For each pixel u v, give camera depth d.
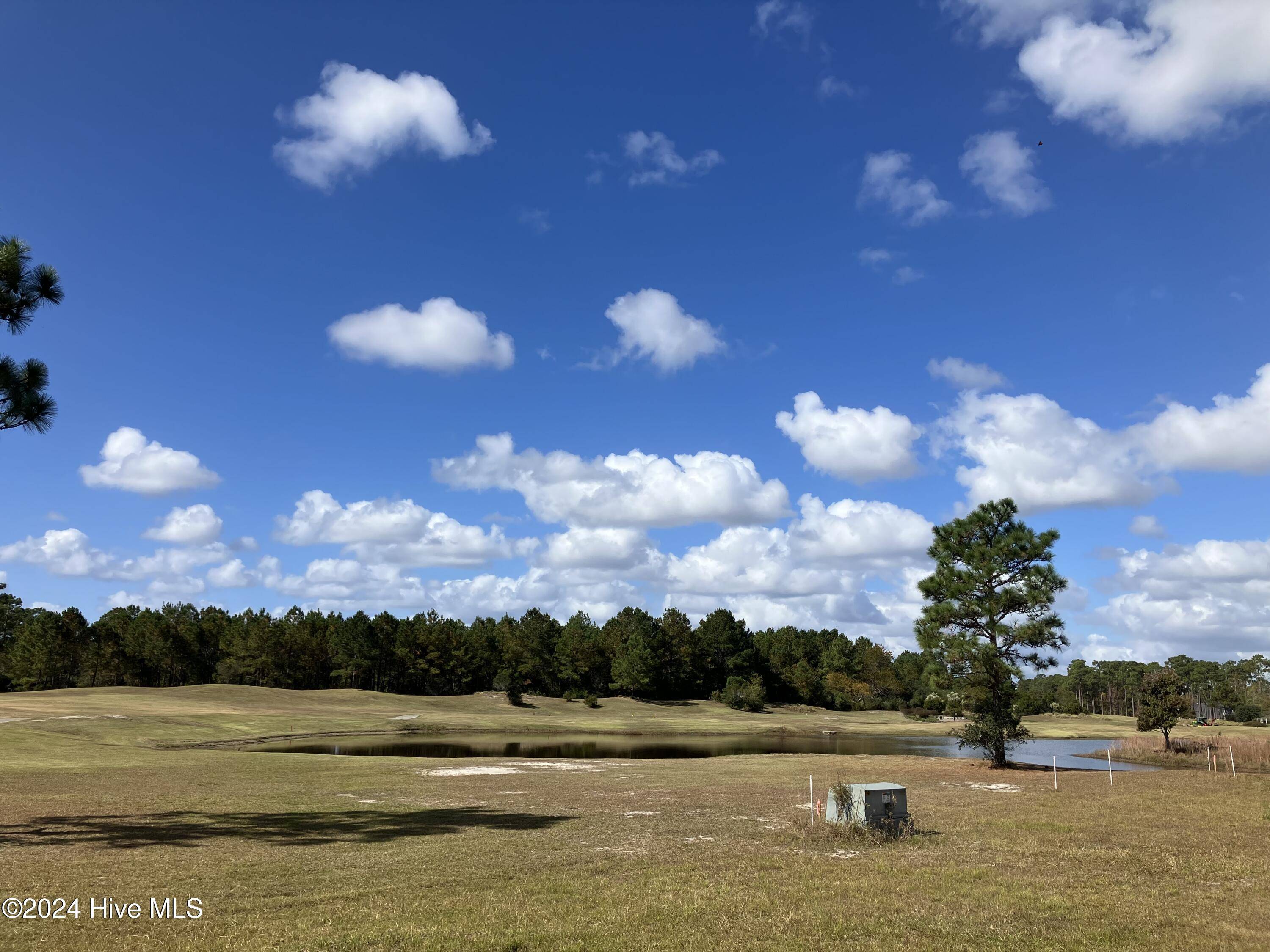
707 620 145.50
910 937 10.84
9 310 17.94
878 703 145.75
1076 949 10.40
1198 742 58.66
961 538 40.75
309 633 128.50
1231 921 11.68
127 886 13.28
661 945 10.46
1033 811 23.80
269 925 11.16
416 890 13.28
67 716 57.91
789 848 17.34
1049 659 39.12
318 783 29.09
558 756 52.50
